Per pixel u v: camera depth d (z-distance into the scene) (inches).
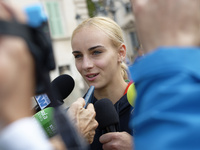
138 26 24.4
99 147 61.6
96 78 63.0
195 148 19.3
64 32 583.8
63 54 565.9
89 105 53.0
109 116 56.7
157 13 23.2
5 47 18.7
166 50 21.8
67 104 100.9
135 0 24.5
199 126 19.3
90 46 62.0
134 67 23.9
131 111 58.6
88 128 49.1
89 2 602.2
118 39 65.1
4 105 18.6
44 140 20.4
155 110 20.6
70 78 73.5
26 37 19.8
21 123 19.1
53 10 581.9
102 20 65.2
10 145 18.6
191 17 22.7
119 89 65.6
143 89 22.7
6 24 19.0
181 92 20.3
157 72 21.6
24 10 20.8
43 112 53.3
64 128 23.0
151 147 20.4
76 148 22.6
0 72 18.2
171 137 19.6
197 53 21.6
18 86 19.0
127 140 52.2
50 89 23.5
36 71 20.8
